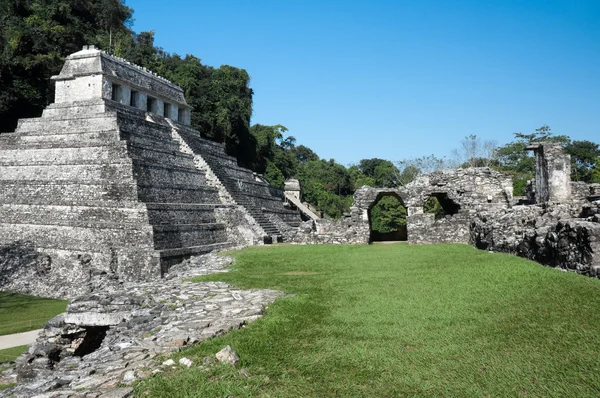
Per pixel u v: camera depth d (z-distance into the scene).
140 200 28.97
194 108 60.88
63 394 6.09
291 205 69.69
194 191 35.31
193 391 6.05
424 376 6.58
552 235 13.88
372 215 69.38
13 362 14.05
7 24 50.81
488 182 29.30
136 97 41.81
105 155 31.78
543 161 23.92
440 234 28.19
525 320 8.51
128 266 26.27
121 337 9.48
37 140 35.34
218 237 33.25
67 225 28.66
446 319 9.16
